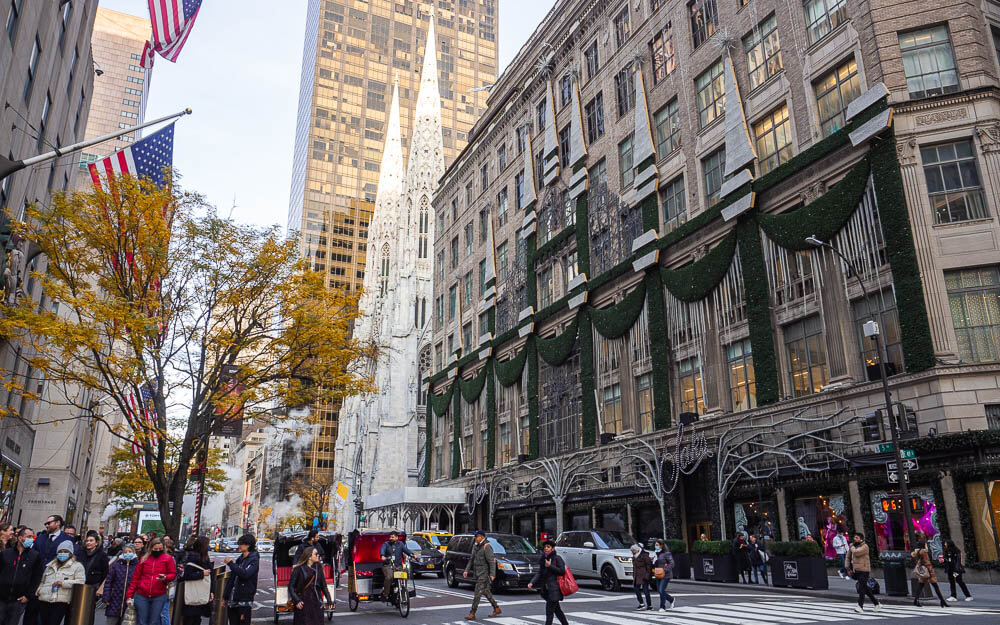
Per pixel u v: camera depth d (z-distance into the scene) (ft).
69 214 55.26
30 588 35.22
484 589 48.75
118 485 111.86
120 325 53.88
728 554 73.77
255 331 70.23
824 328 79.20
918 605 50.29
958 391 64.69
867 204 75.51
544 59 151.84
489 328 165.68
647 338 109.91
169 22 64.18
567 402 129.90
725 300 94.89
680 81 110.22
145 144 60.85
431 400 196.13
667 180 110.83
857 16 79.82
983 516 61.57
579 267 130.93
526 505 135.64
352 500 321.11
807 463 77.87
